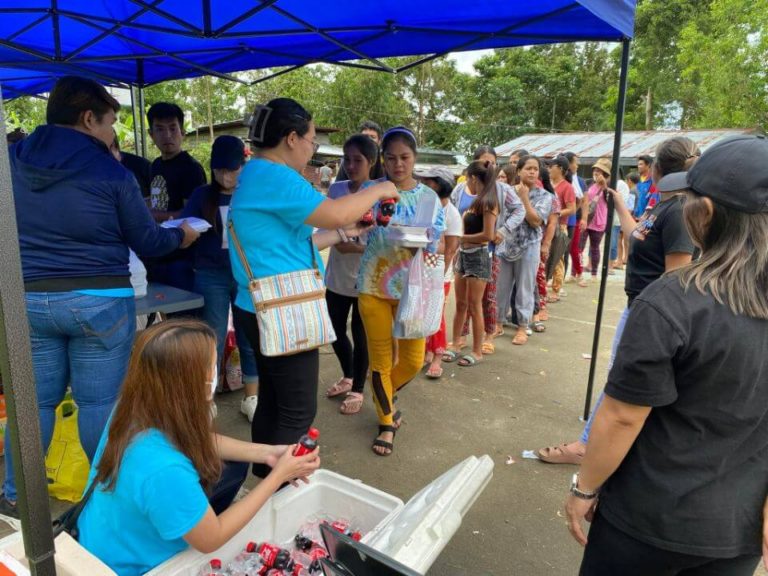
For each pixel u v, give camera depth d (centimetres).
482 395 405
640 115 3095
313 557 176
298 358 220
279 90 2509
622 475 132
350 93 2794
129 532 152
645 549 128
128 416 147
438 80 3503
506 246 510
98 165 213
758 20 2184
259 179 209
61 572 125
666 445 123
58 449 255
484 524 261
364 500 194
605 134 2089
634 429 123
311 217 205
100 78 538
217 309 332
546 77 3378
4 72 569
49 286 208
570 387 424
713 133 1889
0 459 280
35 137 208
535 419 369
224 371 388
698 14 2639
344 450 323
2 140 86
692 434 121
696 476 122
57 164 204
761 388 118
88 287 214
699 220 122
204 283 328
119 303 226
